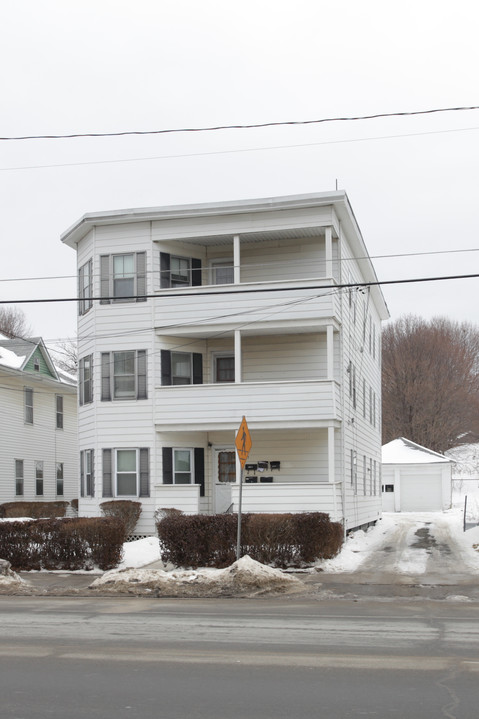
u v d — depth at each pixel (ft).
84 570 61.31
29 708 22.29
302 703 22.61
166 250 86.63
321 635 33.50
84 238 90.53
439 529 104.17
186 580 51.57
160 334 85.05
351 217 84.43
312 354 86.48
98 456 85.71
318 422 79.77
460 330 241.96
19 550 61.93
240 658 28.60
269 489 78.84
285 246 87.35
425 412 222.07
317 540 62.69
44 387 129.59
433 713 21.56
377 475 124.88
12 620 38.01
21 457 120.06
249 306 82.69
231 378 88.94
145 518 83.56
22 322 227.81
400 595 48.75
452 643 31.50
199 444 87.61
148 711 21.93
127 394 85.46
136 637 33.04
